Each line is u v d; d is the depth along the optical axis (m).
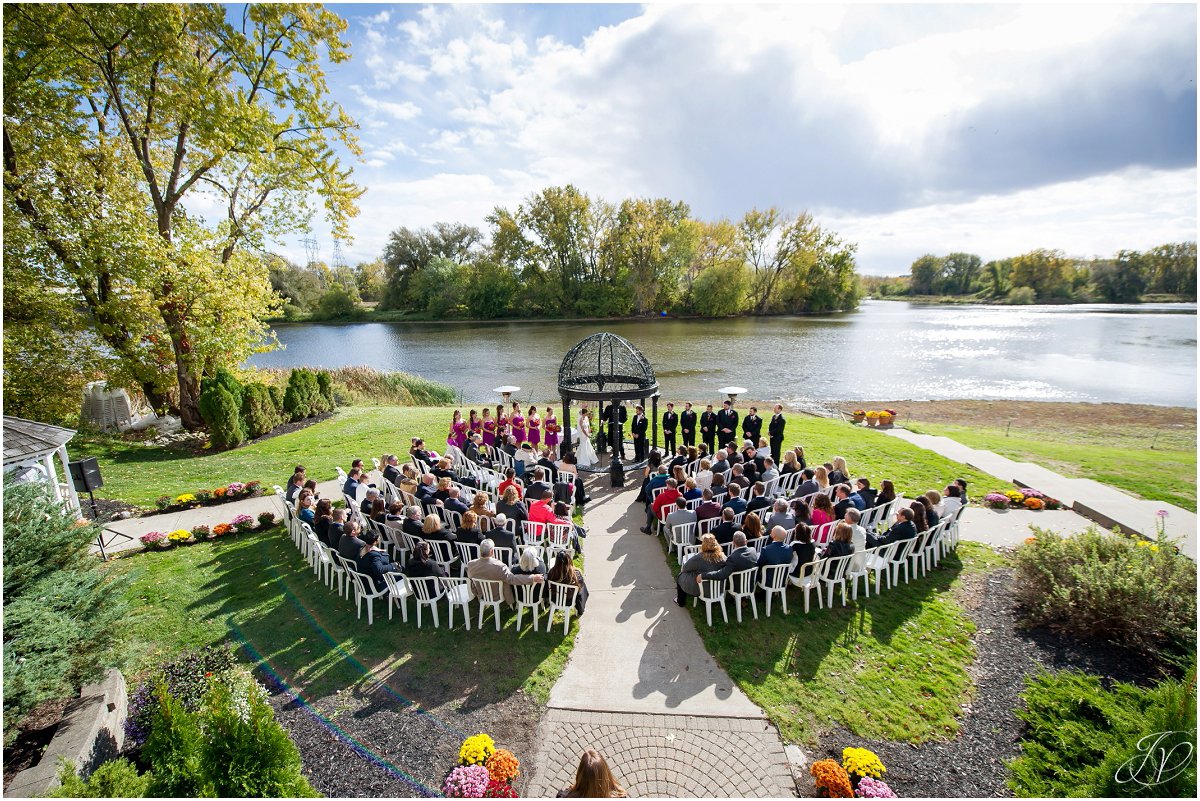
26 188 15.52
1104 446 17.19
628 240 70.06
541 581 6.75
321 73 18.95
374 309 89.00
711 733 5.30
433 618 7.17
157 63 16.44
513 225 74.25
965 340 47.09
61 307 16.14
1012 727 5.36
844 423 19.00
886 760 5.01
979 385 29.47
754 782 4.77
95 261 15.98
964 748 5.14
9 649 4.46
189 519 10.75
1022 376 31.80
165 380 18.36
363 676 6.16
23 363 16.14
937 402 25.42
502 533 7.51
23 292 15.48
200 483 13.06
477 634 6.87
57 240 15.79
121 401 19.45
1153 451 15.85
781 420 12.65
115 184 17.67
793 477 10.45
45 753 4.26
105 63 16.20
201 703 4.92
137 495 12.12
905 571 7.88
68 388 17.09
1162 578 6.45
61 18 14.58
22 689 4.37
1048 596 6.82
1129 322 61.28
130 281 16.36
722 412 13.40
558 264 74.94
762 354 40.16
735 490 8.53
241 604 7.64
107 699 5.08
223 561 8.96
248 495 12.00
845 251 77.81
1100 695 5.34
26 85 15.06
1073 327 56.78
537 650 6.52
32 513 5.45
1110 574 6.51
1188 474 12.58
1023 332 52.62
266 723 4.11
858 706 5.63
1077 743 4.98
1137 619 6.21
